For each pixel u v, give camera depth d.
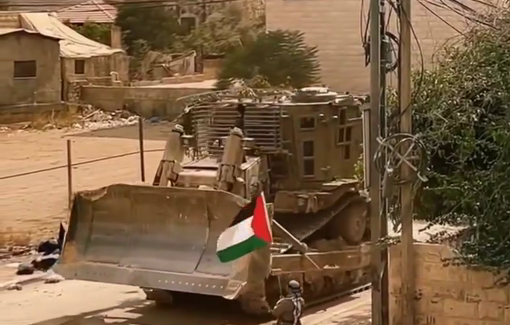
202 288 17.80
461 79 17.33
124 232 19.06
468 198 15.88
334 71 48.72
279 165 20.44
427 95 17.64
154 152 43.09
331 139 20.89
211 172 19.64
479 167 16.75
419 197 17.75
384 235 15.85
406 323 15.99
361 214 21.41
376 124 15.64
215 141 20.58
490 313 15.48
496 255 15.38
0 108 54.94
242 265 17.66
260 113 20.41
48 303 20.30
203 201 18.30
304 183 20.53
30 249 25.62
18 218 29.23
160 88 58.91
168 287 18.08
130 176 36.06
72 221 19.42
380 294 15.85
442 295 15.80
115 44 76.19
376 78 15.59
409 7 15.66
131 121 56.84
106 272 18.78
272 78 51.44
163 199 18.64
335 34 48.50
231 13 73.31
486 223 15.62
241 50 56.78
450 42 33.06
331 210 20.70
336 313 19.09
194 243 18.39
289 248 18.97
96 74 63.78
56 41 57.69
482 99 16.66
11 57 55.47
